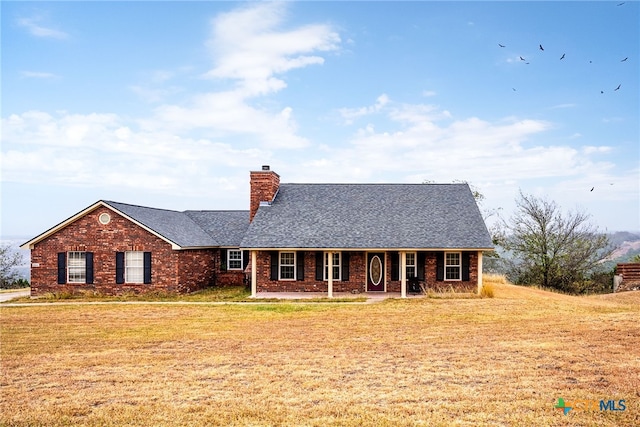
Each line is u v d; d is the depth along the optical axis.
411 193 29.12
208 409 9.00
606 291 36.12
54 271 26.02
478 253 24.80
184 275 26.38
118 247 25.77
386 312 19.91
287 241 25.17
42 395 9.97
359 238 25.19
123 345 14.58
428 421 8.24
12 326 17.72
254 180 28.56
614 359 11.91
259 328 16.95
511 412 8.60
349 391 9.89
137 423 8.41
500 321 17.61
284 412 8.78
